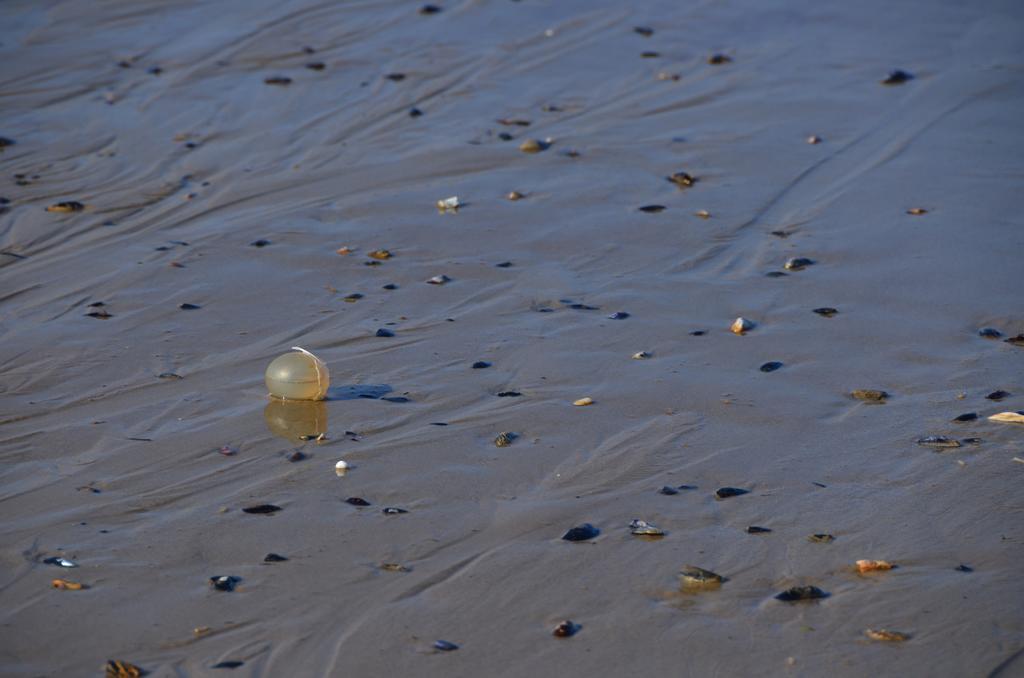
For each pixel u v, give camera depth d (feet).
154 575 33.50
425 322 51.88
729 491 37.63
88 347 49.67
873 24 102.22
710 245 60.44
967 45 96.43
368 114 81.05
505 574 33.35
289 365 44.16
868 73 90.02
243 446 41.06
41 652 30.27
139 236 62.39
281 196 67.67
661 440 41.11
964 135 77.10
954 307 52.85
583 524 35.83
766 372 46.57
